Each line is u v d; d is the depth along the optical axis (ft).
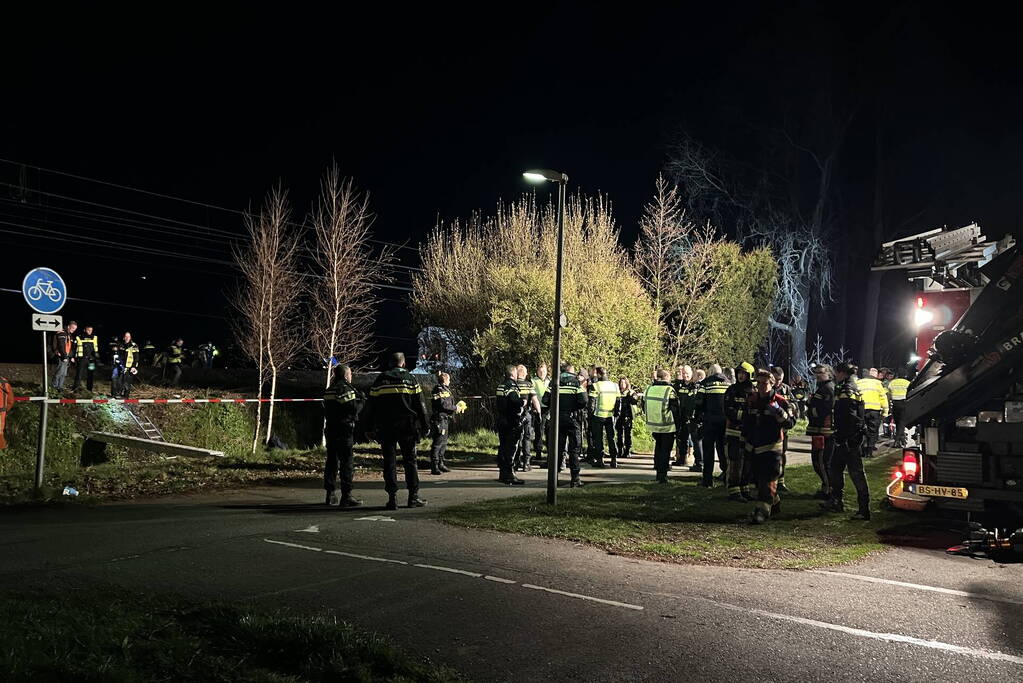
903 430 28.40
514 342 69.10
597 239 76.74
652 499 36.37
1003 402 26.94
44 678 12.82
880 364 136.98
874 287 134.51
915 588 21.72
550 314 67.87
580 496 36.86
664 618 18.57
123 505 33.04
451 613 18.53
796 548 26.48
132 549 23.95
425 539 26.35
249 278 66.33
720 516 32.30
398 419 32.42
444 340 76.13
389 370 33.09
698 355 85.46
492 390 71.31
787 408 32.17
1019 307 26.35
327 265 67.00
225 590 19.76
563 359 66.54
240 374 88.38
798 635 17.57
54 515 30.09
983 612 19.48
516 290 69.15
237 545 24.89
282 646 15.56
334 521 29.25
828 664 15.90
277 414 67.31
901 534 29.40
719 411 41.34
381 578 21.31
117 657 14.21
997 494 26.21
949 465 27.27
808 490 41.09
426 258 79.92
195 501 34.37
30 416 50.78
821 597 20.61
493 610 18.83
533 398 45.50
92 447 52.70
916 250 34.55
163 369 85.25
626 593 20.54
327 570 22.03
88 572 21.03
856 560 25.03
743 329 90.17
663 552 25.20
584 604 19.51
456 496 36.68
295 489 38.40
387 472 32.30
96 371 77.66
